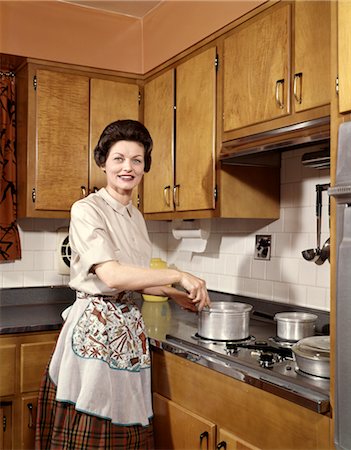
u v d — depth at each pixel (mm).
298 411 1557
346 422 1357
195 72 2662
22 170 2998
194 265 3334
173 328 2434
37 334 2598
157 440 2217
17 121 3100
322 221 2365
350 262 1352
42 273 3254
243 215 2553
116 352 2025
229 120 2381
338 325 1387
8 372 2525
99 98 3078
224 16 2453
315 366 1620
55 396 2141
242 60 2301
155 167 3033
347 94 1430
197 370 1985
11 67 3062
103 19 3105
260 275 2758
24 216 2957
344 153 1383
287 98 2041
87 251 1939
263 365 1751
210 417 1915
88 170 3043
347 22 1431
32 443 2568
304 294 2479
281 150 2562
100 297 2066
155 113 3053
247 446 1727
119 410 2004
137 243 2195
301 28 1984
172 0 2887
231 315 2107
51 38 2959
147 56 3164
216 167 2510
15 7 2865
